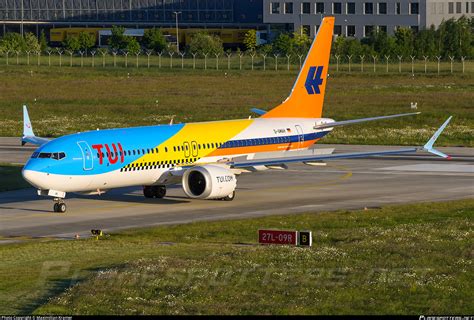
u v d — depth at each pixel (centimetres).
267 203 19462
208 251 14350
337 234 15538
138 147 19050
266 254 13825
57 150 18150
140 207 19088
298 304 11206
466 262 13175
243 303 11256
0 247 14850
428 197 19975
